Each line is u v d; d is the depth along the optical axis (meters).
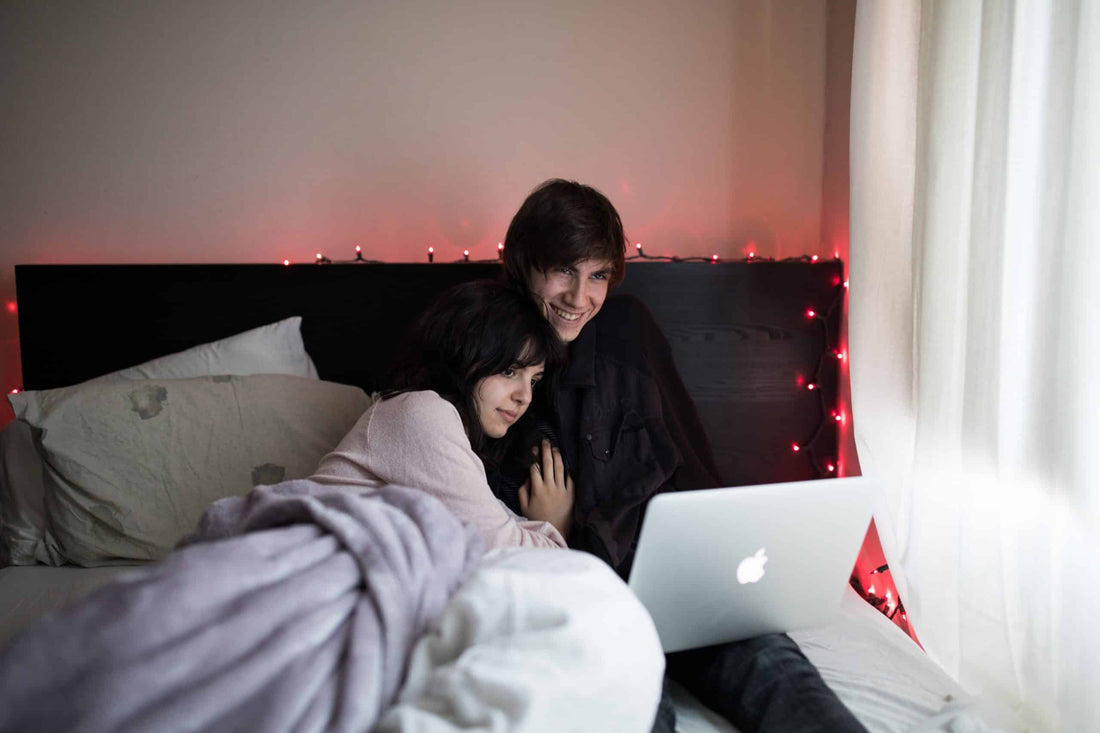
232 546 0.80
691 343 2.17
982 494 1.35
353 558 0.85
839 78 2.19
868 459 1.69
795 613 1.21
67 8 2.14
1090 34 1.11
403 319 2.11
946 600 1.47
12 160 2.18
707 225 2.35
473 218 2.30
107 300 2.07
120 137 2.19
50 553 1.68
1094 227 1.12
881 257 1.65
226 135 2.22
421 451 1.26
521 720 0.69
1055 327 1.18
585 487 1.56
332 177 2.25
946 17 1.39
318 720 0.71
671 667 1.27
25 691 0.67
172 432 1.70
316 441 1.76
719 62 2.32
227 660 0.71
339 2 2.21
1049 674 1.24
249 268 2.08
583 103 2.30
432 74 2.25
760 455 2.22
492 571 0.85
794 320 2.20
